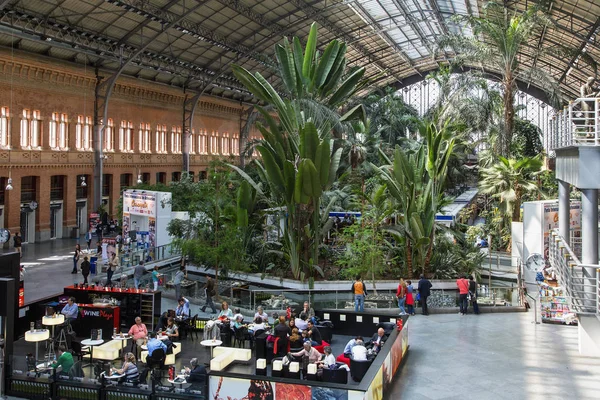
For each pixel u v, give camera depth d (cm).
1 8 2598
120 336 1397
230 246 2088
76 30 3284
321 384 948
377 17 4897
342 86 2259
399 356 1263
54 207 3550
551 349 1378
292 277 2270
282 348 1302
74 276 2328
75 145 3616
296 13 4344
